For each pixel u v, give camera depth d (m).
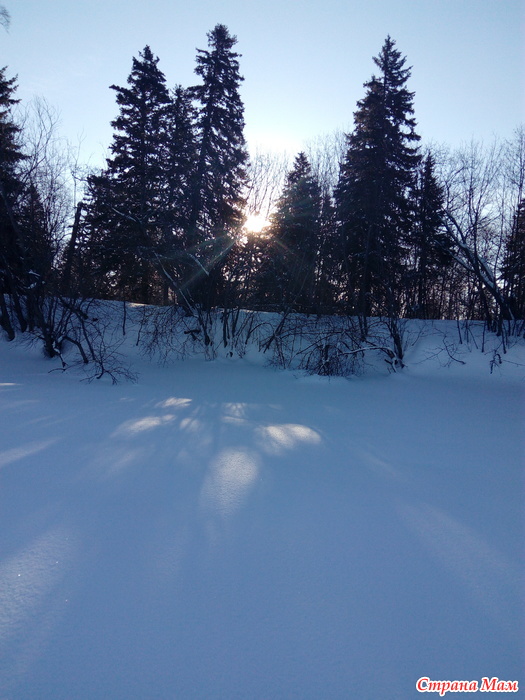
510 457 6.74
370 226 17.56
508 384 13.97
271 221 18.12
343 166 20.39
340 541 4.09
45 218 15.04
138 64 22.44
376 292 18.36
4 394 10.22
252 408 9.85
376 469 6.08
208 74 20.08
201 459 6.24
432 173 18.38
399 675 2.56
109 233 19.30
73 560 3.64
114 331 18.34
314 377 14.34
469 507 4.91
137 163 21.66
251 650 2.72
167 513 4.54
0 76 19.55
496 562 3.79
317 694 2.42
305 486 5.39
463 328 18.36
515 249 18.14
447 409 10.23
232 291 18.00
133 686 2.43
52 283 14.84
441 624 2.99
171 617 2.98
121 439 7.02
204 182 18.91
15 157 15.80
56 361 15.59
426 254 20.70
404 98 22.09
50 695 2.36
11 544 3.86
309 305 18.20
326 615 3.05
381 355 17.11
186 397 10.91
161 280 20.61
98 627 2.87
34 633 2.80
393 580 3.49
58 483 5.23
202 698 2.38
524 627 2.98
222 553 3.81
